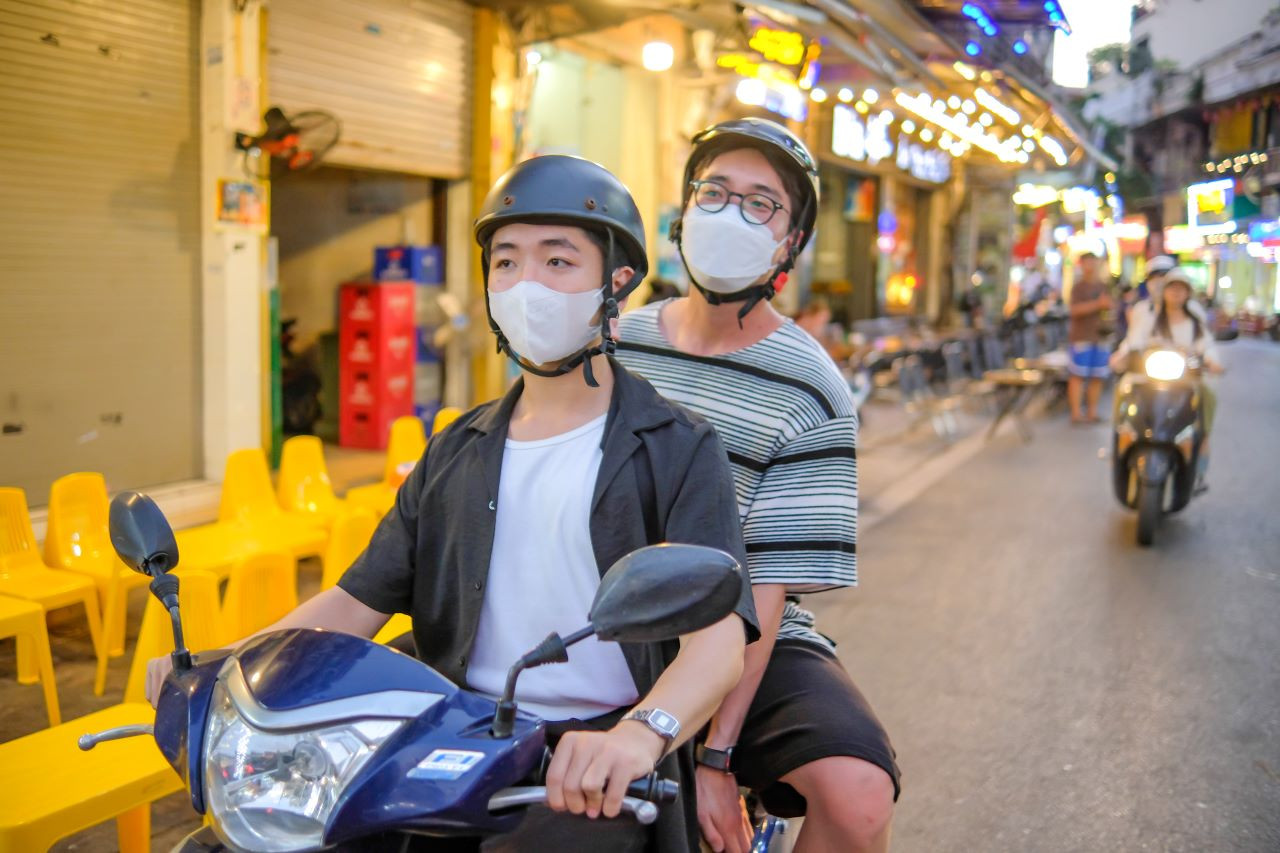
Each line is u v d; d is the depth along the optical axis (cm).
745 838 233
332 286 1091
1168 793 415
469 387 1102
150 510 193
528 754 155
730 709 228
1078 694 510
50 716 426
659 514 198
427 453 215
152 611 355
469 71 1043
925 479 1055
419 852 167
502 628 200
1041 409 1653
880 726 228
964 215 2780
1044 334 2130
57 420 715
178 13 763
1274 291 4419
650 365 269
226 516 587
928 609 638
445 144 1023
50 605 466
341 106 901
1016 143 1903
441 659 210
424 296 1068
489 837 175
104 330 738
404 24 958
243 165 800
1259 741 463
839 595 663
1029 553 771
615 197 197
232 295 802
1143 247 3625
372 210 1087
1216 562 757
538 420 205
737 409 255
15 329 685
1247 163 2931
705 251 254
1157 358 823
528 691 198
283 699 153
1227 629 611
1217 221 3027
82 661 496
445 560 205
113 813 283
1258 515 910
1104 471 1114
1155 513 789
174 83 767
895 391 1641
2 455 685
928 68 1169
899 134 2064
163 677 188
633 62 1236
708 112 1349
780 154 253
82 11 701
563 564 197
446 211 1073
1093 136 2181
